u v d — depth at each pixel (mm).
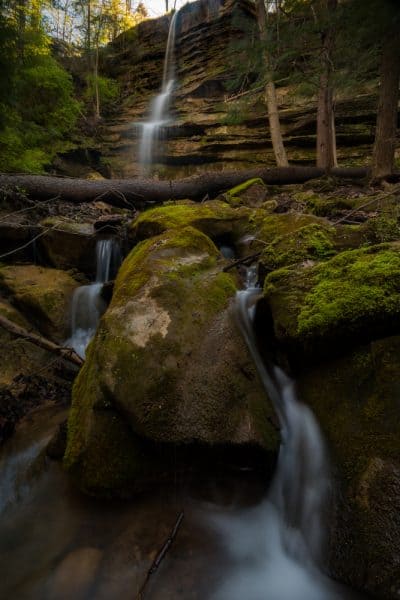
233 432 2523
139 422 2531
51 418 3982
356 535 1948
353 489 2051
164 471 2703
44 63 12602
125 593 2139
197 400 2609
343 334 2498
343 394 2457
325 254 3387
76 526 2576
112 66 22031
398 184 7047
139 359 2748
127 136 17109
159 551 2338
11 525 2699
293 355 2920
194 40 18531
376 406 2221
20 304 5578
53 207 7707
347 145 12617
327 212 5629
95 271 6539
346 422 2316
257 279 4074
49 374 4805
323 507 2221
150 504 2664
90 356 3182
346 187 8328
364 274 2604
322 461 2355
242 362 2895
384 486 1924
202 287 3381
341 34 6785
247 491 2672
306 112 13383
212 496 2682
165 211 5629
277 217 4859
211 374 2748
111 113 19359
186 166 15406
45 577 2275
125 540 2436
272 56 9188
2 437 3678
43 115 13289
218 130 14867
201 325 3041
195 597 2107
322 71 8484
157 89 20109
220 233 5238
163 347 2822
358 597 1905
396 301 2352
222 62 17156
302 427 2605
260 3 11594
